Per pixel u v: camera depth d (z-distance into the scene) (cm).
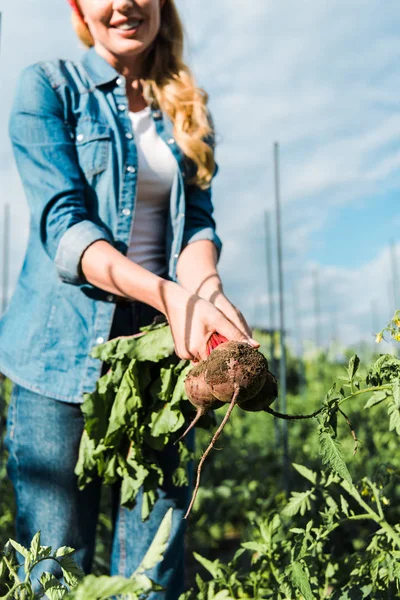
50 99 232
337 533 250
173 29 256
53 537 222
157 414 210
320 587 211
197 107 248
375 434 543
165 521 135
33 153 225
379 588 192
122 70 247
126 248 231
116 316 229
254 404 172
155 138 243
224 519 474
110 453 217
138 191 239
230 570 221
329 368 942
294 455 515
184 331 188
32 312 230
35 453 223
